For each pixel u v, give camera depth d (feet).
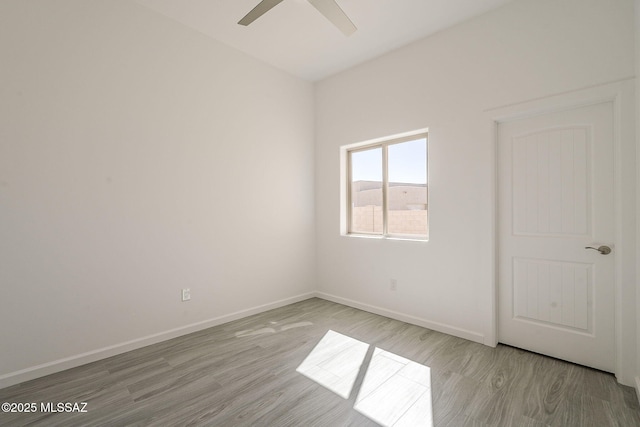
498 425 5.29
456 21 8.83
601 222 6.95
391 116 10.57
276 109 11.84
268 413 5.65
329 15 6.54
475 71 8.57
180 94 9.22
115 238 8.04
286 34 9.66
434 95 9.45
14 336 6.66
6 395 6.23
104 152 7.84
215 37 9.88
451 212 9.10
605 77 6.65
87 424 5.39
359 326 9.89
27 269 6.81
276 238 11.88
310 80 13.07
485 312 8.44
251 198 11.07
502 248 8.42
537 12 7.52
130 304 8.29
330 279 12.83
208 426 5.31
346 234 12.51
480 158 8.49
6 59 6.53
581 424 5.29
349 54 10.82
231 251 10.50
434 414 5.58
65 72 7.25
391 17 8.66
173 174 9.09
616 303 6.69
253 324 10.11
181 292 9.27
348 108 11.95
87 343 7.59
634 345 6.34
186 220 9.38
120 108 8.09
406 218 10.71
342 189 12.44
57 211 7.17
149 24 8.58
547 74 7.38
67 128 7.29
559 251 7.52
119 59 8.05
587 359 7.16
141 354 8.02
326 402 5.96
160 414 5.64
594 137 7.04
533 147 7.89
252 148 11.09
